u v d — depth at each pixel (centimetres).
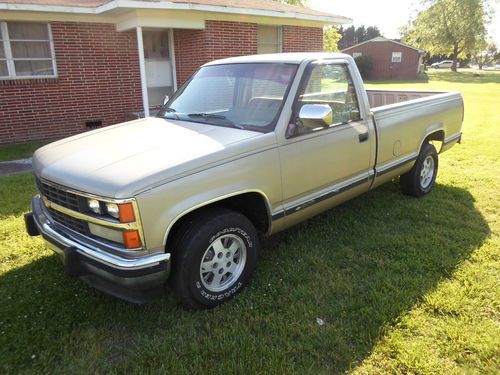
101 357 272
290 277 360
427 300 319
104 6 948
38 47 1024
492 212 502
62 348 279
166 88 1247
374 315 304
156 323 304
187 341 284
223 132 337
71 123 1105
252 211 350
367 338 281
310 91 368
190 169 284
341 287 342
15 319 309
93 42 1083
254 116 356
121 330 297
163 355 270
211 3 1069
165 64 1224
